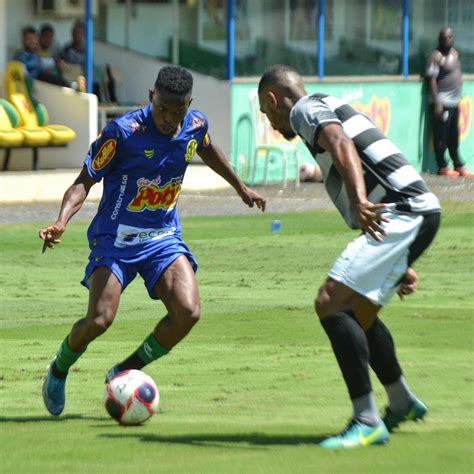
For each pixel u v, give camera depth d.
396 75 86.62
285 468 17.52
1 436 20.45
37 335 33.03
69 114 74.00
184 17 78.50
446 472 17.23
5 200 66.88
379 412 22.67
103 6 78.94
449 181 82.88
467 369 27.44
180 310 21.92
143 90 79.56
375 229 18.31
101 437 20.33
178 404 23.73
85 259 48.91
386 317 35.47
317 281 43.28
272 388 25.39
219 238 54.81
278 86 19.86
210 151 23.20
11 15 75.62
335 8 82.69
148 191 22.05
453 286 41.94
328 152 19.31
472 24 91.06
